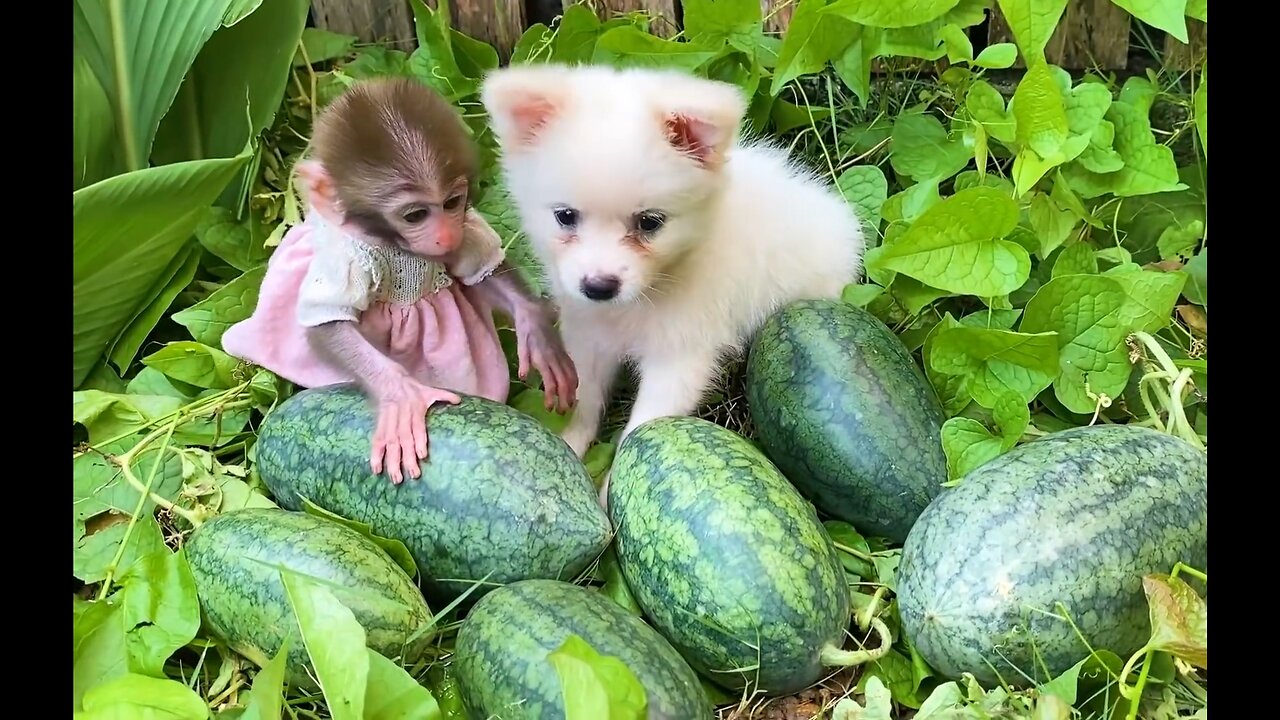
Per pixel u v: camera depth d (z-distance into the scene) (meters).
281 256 0.68
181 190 0.68
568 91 0.62
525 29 0.89
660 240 0.63
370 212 0.62
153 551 0.60
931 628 0.54
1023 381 0.67
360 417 0.62
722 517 0.56
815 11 0.74
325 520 0.59
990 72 0.87
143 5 0.75
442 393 0.62
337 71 0.84
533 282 0.76
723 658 0.55
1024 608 0.53
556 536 0.58
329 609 0.51
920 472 0.62
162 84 0.75
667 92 0.61
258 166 0.79
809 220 0.71
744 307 0.68
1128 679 0.55
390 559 0.58
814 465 0.63
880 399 0.63
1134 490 0.55
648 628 0.55
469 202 0.66
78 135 0.73
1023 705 0.53
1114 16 0.85
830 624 0.55
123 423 0.70
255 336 0.68
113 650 0.56
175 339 0.77
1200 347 0.70
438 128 0.62
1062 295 0.67
